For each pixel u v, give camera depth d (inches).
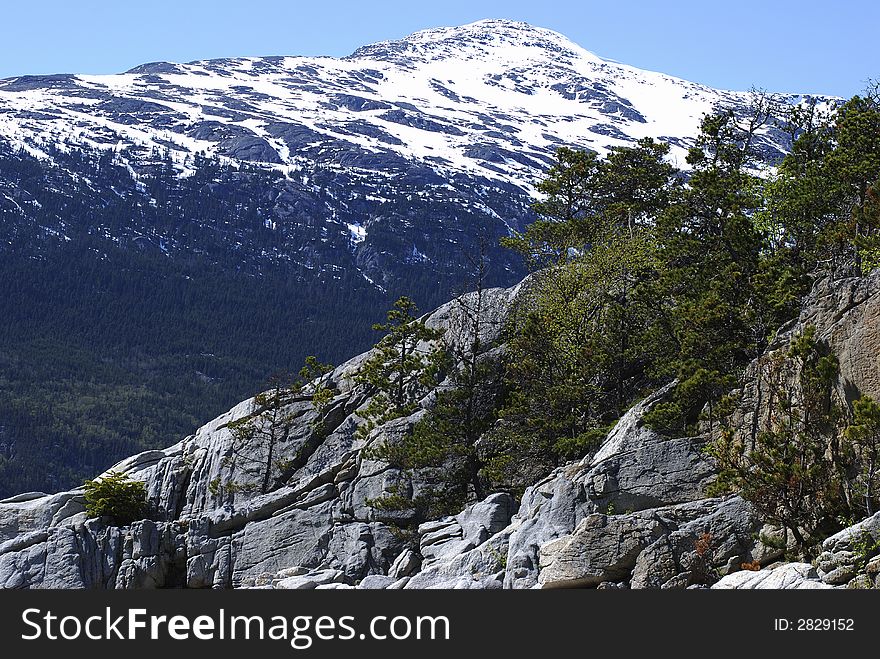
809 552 1524.4
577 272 2827.3
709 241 2783.0
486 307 3193.9
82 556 2815.0
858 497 1535.4
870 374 1592.0
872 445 1509.6
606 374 2642.7
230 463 3196.4
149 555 2805.1
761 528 1646.2
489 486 2667.3
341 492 2856.8
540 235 3631.9
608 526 1736.0
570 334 2669.8
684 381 2052.2
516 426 2701.8
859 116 2684.5
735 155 3198.8
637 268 2751.0
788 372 1740.9
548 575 1749.5
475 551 2049.7
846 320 1658.5
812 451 1603.1
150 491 3223.4
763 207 2844.5
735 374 2097.7
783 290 2174.0
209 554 2824.8
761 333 2118.6
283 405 3289.9
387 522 2721.5
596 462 2043.6
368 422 3002.0
